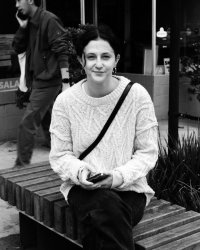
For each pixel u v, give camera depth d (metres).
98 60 2.79
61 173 2.91
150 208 3.17
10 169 3.93
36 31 5.41
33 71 5.54
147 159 2.88
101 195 2.68
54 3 7.71
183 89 8.62
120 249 2.49
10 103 6.89
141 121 2.89
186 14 8.62
